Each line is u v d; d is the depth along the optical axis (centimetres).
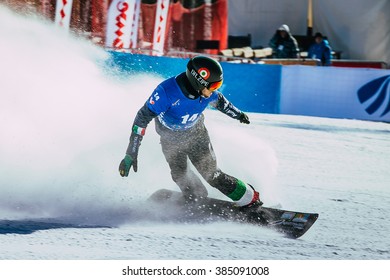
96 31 3447
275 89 3706
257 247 1287
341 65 4606
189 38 4353
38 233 1253
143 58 3166
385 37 4712
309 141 2856
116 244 1226
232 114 1480
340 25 4759
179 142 1404
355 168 2398
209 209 1487
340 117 3800
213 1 4394
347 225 1553
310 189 1941
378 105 3797
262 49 4547
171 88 1318
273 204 1694
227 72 3631
